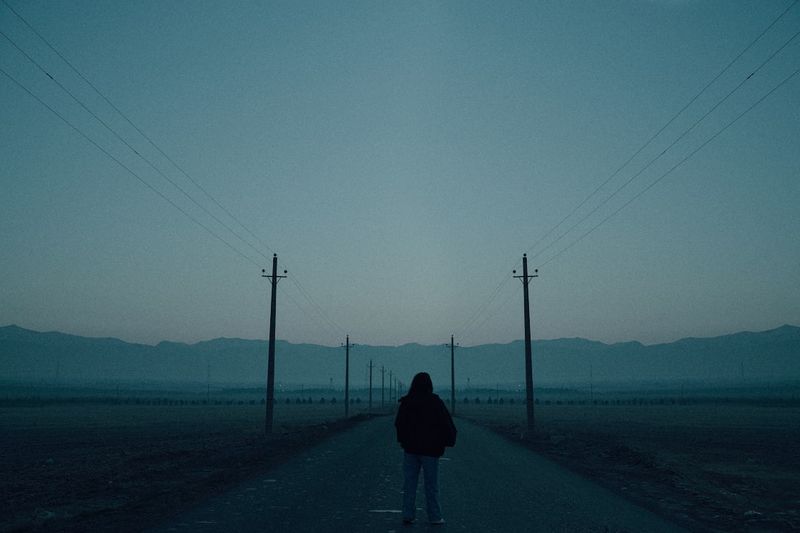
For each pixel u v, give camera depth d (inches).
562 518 448.1
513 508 488.7
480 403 7411.4
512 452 1055.6
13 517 498.6
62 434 1856.5
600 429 2171.5
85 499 576.1
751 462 1111.6
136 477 728.3
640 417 3400.6
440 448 422.9
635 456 973.2
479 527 410.0
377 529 398.9
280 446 1130.0
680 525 438.3
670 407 5354.3
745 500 607.5
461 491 582.2
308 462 828.6
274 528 400.2
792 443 1579.7
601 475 753.6
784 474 935.7
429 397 430.0
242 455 962.1
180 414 3599.9
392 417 3038.9
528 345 1723.7
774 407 5221.5
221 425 2370.8
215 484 620.4
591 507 501.7
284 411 4333.2
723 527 452.1
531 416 1683.1
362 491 564.7
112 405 5383.9
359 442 1219.2
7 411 3796.8
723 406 5551.2
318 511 462.0
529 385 1700.3
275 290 1699.1
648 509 504.1
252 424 2434.8
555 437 1518.2
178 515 445.7
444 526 411.5
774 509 571.8
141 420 2827.3
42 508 527.5
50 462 1038.4
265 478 658.2
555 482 661.3
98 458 1098.7
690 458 1158.3
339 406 5910.4
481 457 946.7
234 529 397.1
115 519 446.3
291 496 533.6
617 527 419.2
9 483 757.3
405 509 422.0
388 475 685.3
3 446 1419.8
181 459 1005.8
